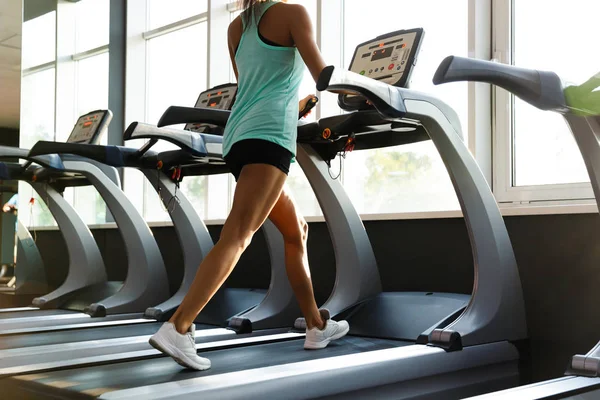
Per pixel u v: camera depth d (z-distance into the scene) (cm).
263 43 225
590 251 288
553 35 338
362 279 329
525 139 347
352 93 237
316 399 212
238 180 220
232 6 525
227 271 214
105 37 596
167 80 593
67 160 428
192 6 570
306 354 260
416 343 260
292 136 224
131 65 605
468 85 358
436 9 393
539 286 304
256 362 244
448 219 342
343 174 434
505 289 273
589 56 324
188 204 420
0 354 273
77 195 579
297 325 323
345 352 264
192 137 328
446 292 340
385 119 261
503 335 269
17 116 409
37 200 509
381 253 370
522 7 350
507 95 351
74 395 207
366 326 312
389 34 302
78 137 452
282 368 216
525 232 310
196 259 416
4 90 407
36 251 491
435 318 294
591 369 212
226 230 214
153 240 454
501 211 315
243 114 223
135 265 448
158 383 210
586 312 288
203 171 401
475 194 275
